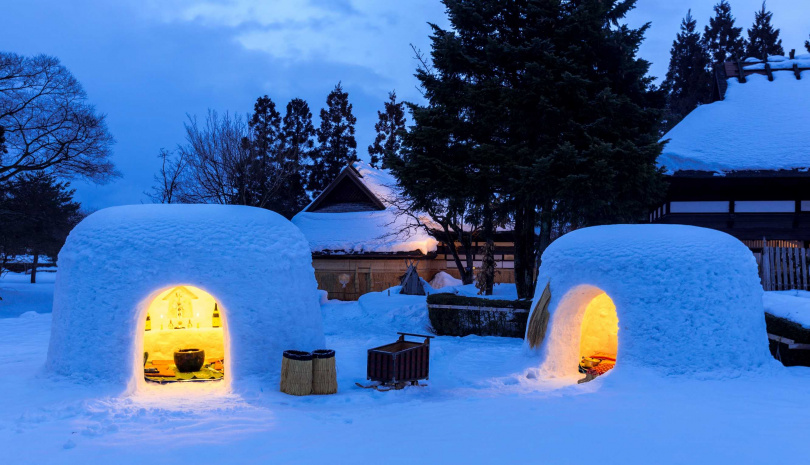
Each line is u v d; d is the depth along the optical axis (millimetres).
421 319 18406
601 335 12203
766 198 18656
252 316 9594
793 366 9688
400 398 8938
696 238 9914
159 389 9414
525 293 17922
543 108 15438
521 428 6316
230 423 7133
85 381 8836
